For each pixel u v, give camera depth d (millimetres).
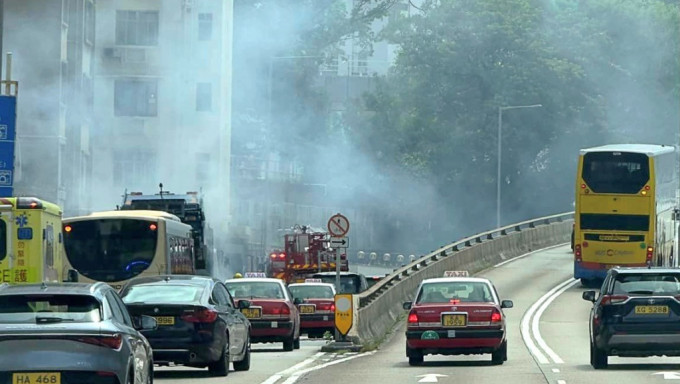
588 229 67562
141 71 100812
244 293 46281
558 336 50844
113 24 100562
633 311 33562
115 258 48656
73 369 20703
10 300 21547
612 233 67250
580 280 76250
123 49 100625
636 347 33500
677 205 83688
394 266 130250
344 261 87938
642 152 67188
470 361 39312
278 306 45562
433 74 132125
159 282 32594
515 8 131250
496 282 76125
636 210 67000
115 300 22812
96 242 48719
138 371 22422
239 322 34156
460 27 131250
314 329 55438
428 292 37719
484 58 131125
